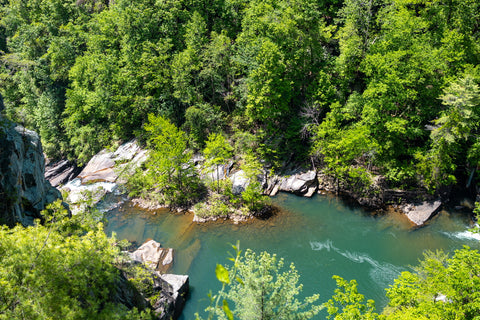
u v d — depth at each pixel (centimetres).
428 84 4138
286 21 4700
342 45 4931
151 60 5450
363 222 4031
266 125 5219
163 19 6059
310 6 4716
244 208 4297
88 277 1775
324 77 4688
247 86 4991
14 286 1509
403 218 4006
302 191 4647
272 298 2197
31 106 7694
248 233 3953
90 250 1866
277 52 4519
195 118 5194
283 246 3700
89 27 7506
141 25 5875
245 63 4956
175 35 6138
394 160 4184
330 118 4609
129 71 5741
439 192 4106
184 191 4716
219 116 5269
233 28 6212
